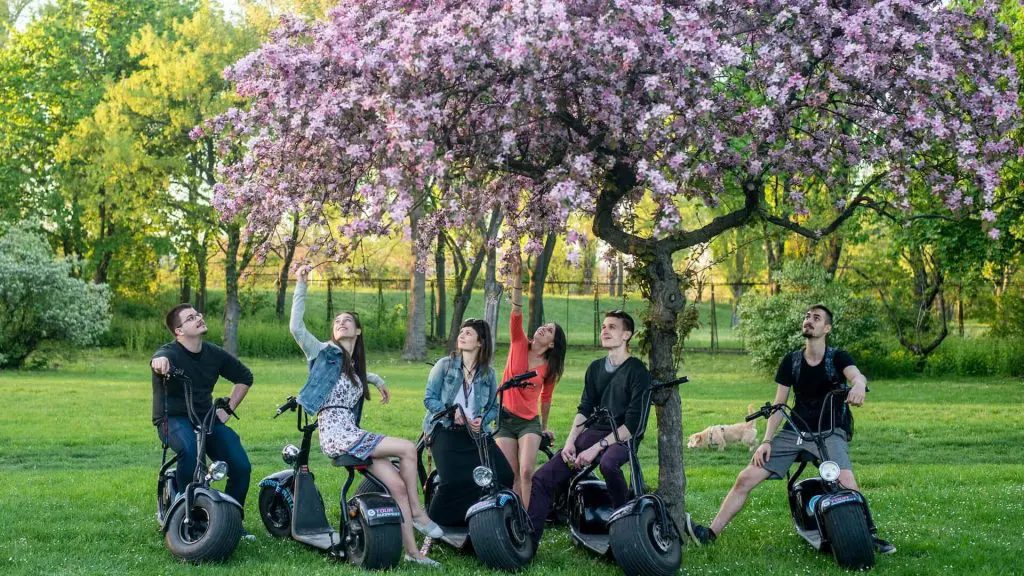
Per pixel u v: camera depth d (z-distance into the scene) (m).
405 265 49.06
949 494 8.91
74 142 33.94
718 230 7.00
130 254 40.16
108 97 34.62
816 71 6.36
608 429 6.59
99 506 8.08
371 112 5.69
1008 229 18.06
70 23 39.84
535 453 7.18
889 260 31.72
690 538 6.92
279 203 6.03
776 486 9.74
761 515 8.17
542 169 6.59
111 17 40.34
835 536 6.07
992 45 6.38
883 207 6.98
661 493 7.05
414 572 5.89
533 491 6.64
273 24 33.06
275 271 41.94
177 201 34.81
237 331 35.12
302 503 6.72
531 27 5.22
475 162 6.10
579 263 5.40
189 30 33.28
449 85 5.72
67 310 26.94
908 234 20.38
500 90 5.88
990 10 6.39
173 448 6.66
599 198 6.80
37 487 9.16
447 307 49.59
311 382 6.33
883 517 7.93
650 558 5.68
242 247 37.03
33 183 38.97
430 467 7.34
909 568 6.06
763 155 6.43
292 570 5.83
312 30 6.37
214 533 6.04
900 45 5.93
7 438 13.22
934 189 6.47
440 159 5.49
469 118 6.13
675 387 7.09
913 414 17.08
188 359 6.77
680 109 5.70
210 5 34.06
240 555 6.35
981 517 7.87
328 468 10.92
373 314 41.78
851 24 5.82
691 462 12.16
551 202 5.91
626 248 6.93
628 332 6.69
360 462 6.20
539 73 5.43
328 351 6.40
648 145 5.84
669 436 7.08
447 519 6.71
